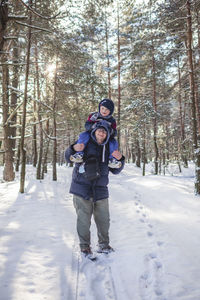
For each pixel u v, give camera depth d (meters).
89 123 2.59
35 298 1.66
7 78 9.08
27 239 2.88
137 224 3.81
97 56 16.41
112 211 4.80
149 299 1.73
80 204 2.56
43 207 4.97
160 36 9.79
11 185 8.51
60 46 8.64
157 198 6.00
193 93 6.91
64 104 11.44
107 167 2.61
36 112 10.05
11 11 5.48
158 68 14.90
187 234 3.21
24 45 8.47
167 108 20.19
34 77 9.38
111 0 14.76
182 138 20.97
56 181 10.67
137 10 15.01
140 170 22.20
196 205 4.97
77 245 2.77
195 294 1.78
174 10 7.77
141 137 16.45
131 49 15.98
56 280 1.94
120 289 1.87
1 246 2.60
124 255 2.52
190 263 2.31
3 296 1.65
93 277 2.04
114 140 2.61
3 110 10.38
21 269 2.07
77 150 2.44
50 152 24.28
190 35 7.10
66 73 10.85
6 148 10.66
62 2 7.56
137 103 15.98
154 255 2.54
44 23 7.19
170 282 1.97
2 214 4.30
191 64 6.98
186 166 20.19
